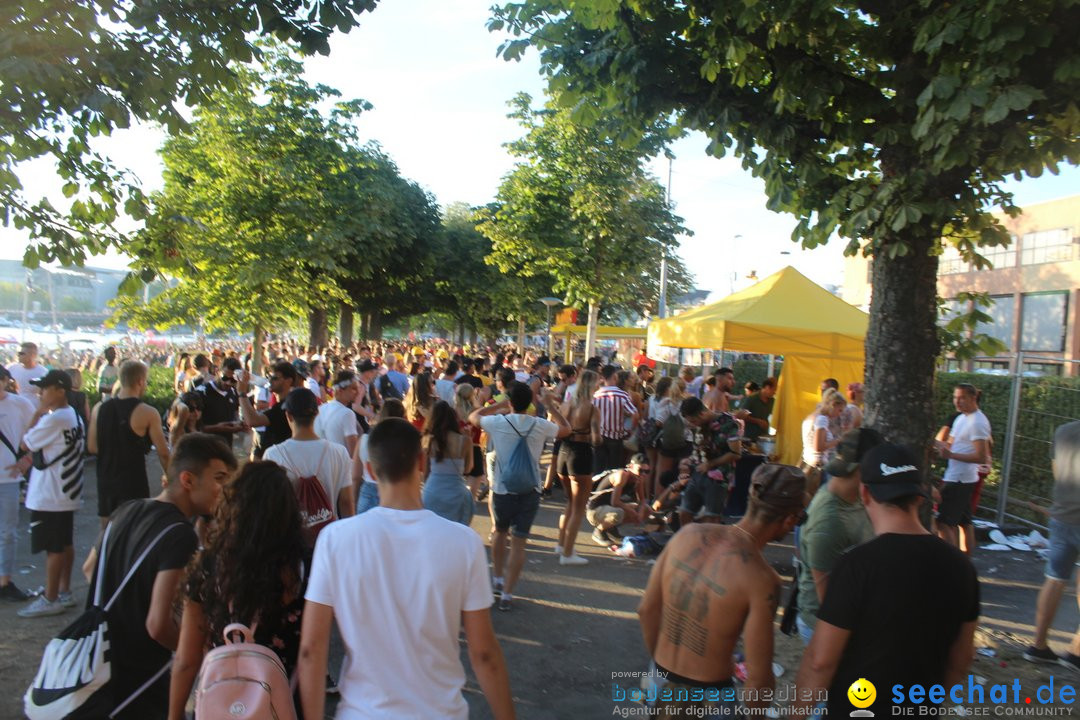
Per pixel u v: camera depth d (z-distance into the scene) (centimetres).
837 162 564
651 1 521
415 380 804
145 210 515
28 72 367
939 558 248
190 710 384
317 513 432
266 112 1659
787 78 486
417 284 3853
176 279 1677
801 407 1123
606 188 1853
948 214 449
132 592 271
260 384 1000
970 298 583
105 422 559
